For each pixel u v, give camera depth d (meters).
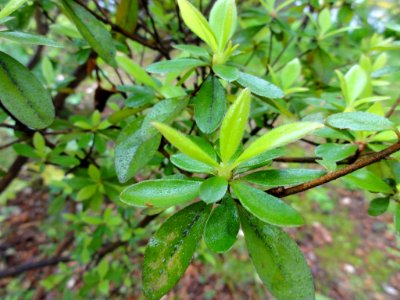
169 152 0.17
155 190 0.09
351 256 0.56
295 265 0.09
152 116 0.12
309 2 0.23
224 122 0.08
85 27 0.13
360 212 0.64
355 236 0.59
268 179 0.09
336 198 0.67
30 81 0.10
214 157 0.10
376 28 0.28
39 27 0.28
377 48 0.15
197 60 0.11
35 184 0.62
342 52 0.25
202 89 0.11
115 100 0.34
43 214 0.58
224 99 0.11
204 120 0.11
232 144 0.08
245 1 0.31
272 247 0.09
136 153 0.12
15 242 0.54
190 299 0.47
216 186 0.08
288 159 0.13
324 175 0.09
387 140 0.11
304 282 0.09
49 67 0.22
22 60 0.47
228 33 0.11
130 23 0.18
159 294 0.09
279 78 0.19
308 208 0.64
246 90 0.08
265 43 0.24
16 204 0.60
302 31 0.21
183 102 0.12
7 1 0.15
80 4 0.14
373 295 0.50
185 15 0.10
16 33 0.10
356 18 0.27
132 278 0.41
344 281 0.52
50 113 0.11
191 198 0.09
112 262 0.35
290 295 0.09
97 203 0.21
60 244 0.47
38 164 0.20
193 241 0.09
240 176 0.09
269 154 0.10
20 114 0.10
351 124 0.10
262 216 0.08
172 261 0.09
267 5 0.20
